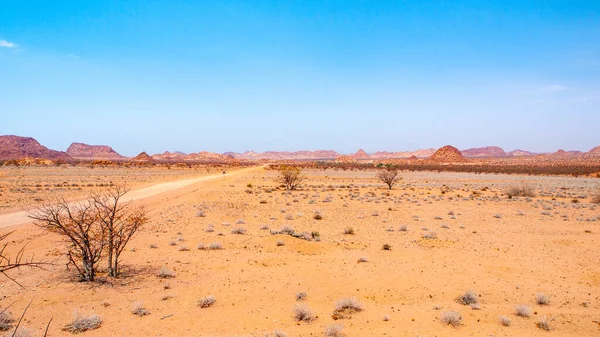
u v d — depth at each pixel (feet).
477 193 172.76
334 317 32.99
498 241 68.59
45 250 55.42
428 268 49.93
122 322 31.22
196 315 33.12
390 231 78.07
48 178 233.76
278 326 31.04
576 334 30.66
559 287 43.01
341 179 283.38
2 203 106.73
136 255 53.88
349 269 48.73
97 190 152.97
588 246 64.90
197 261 51.24
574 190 193.67
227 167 536.83
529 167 486.38
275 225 83.25
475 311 35.17
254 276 44.96
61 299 35.58
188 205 113.39
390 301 37.63
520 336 29.89
